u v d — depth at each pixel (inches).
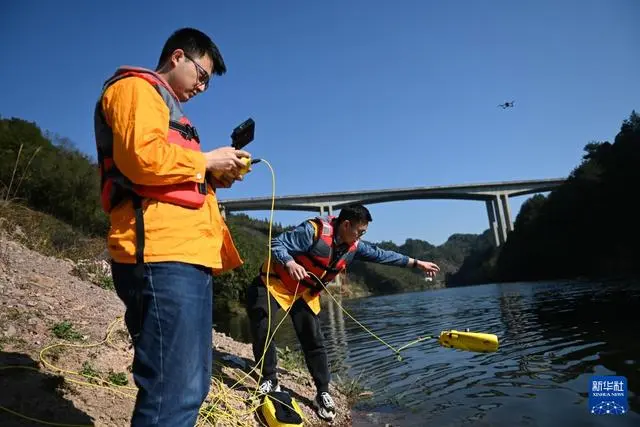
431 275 159.8
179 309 60.7
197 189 65.6
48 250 292.7
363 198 2775.6
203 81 76.8
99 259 335.9
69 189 664.4
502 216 2849.4
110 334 143.9
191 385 61.7
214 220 70.3
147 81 64.5
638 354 188.4
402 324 439.2
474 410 139.8
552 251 1670.8
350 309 788.0
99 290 209.6
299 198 2691.9
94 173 802.2
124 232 61.8
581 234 1563.7
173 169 60.5
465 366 199.6
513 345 241.8
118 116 59.2
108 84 64.3
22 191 606.2
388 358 236.5
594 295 542.0
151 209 61.8
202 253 64.4
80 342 131.4
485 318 421.4
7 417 83.7
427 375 190.2
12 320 131.6
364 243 156.1
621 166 1449.3
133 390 112.7
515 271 1927.9
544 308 454.3
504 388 159.9
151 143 58.2
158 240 60.8
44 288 174.4
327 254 141.6
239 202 2559.1
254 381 155.6
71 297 173.6
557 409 133.6
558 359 195.9
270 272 145.7
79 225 647.1
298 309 145.3
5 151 646.5
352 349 283.3
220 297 791.1
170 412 59.6
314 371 143.7
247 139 90.0
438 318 472.7
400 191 2810.0
